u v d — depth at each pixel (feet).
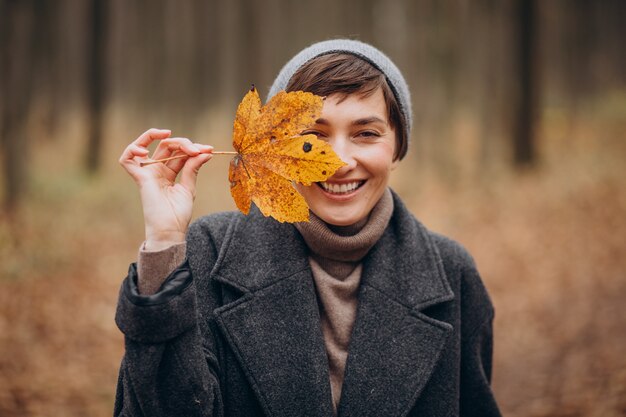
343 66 4.35
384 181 4.56
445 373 4.84
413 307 4.80
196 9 75.25
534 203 29.81
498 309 17.80
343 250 4.65
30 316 16.10
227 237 4.87
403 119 4.70
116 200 32.22
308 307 4.58
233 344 4.44
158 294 3.64
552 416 11.20
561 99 72.38
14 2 29.60
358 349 4.58
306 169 3.69
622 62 87.35
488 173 38.65
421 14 45.14
